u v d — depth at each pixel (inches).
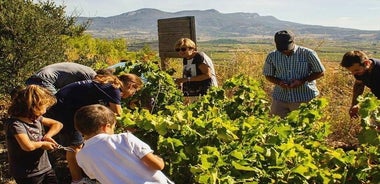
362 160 146.9
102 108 136.9
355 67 192.4
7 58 346.9
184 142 144.1
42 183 172.7
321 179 136.9
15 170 165.0
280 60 237.1
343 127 279.4
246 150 139.3
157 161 130.8
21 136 157.6
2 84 346.3
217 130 141.9
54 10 393.7
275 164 132.3
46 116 201.8
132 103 236.4
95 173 129.8
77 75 237.0
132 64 256.5
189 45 255.6
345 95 343.9
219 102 207.6
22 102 158.7
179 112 161.8
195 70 257.4
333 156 149.8
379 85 195.2
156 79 233.8
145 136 162.2
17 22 345.1
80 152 133.0
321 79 361.4
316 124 185.3
